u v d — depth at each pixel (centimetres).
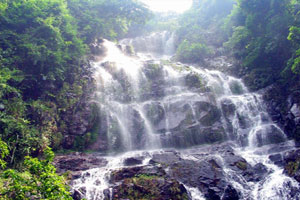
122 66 1998
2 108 1170
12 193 820
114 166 1188
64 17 1809
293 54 1650
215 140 1596
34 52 1430
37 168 726
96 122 1609
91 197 955
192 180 1059
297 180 1014
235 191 1032
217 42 2773
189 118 1655
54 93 1537
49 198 675
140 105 1753
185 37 3050
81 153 1385
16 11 1546
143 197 957
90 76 1778
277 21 1830
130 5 2548
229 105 1734
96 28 2303
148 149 1572
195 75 1942
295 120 1466
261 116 1691
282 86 1778
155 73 2019
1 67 1302
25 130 1155
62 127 1438
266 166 1177
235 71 2178
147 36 3406
